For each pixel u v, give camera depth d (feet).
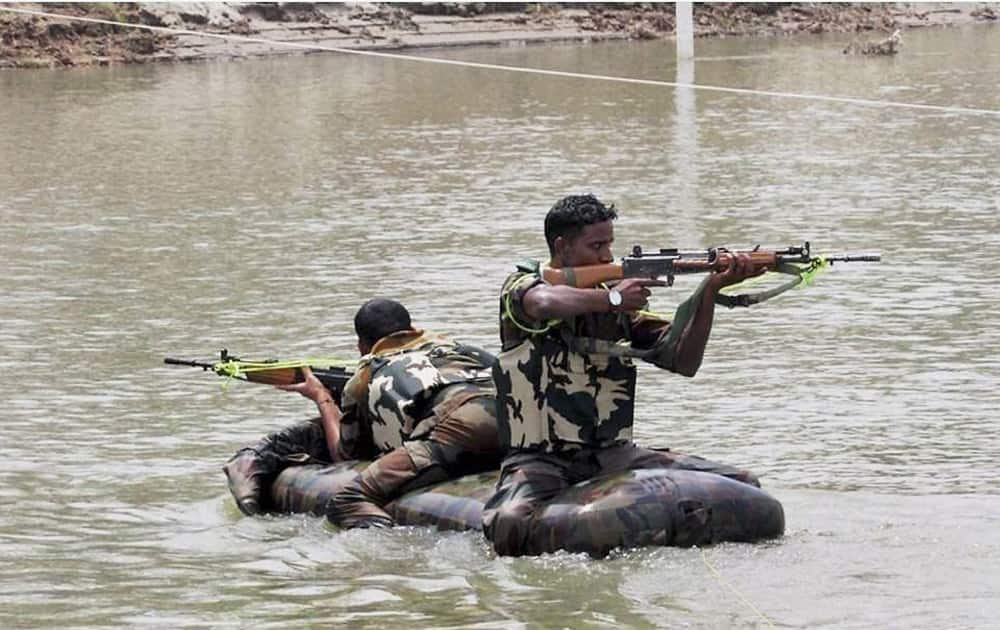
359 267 122.01
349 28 337.52
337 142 199.62
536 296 57.82
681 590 52.80
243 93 255.91
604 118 226.38
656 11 385.29
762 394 86.07
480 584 54.54
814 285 114.21
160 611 53.36
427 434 63.05
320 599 54.03
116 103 240.73
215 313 106.93
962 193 156.46
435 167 178.50
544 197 156.66
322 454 69.05
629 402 60.08
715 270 57.52
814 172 171.94
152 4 315.58
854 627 49.08
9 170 176.65
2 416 83.25
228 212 148.66
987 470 71.26
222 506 67.56
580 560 56.13
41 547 61.82
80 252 129.70
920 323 102.53
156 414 83.66
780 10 408.46
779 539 57.98
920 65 305.53
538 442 59.36
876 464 72.43
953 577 53.62
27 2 304.71
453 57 323.98
